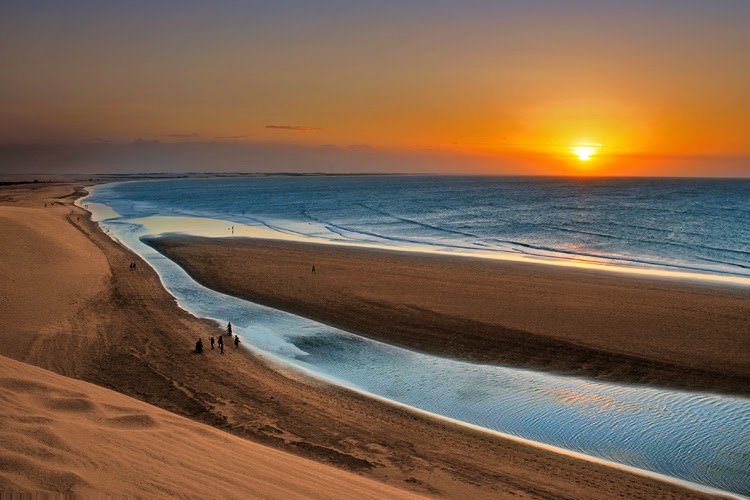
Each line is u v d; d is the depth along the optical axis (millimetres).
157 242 61469
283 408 19188
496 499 13547
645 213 100500
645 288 38250
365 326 30109
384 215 101625
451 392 21672
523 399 21062
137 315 30844
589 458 16656
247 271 44531
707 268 47844
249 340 27609
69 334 26344
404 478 14312
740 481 15562
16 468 5730
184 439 9258
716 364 24188
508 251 57562
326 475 9547
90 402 10016
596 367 24141
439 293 36688
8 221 54500
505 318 30891
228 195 176375
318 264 47562
